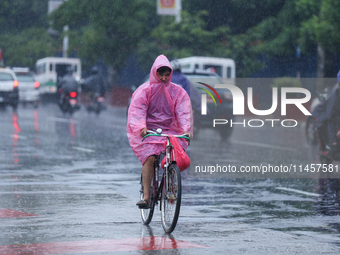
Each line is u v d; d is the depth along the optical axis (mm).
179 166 17500
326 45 66438
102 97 77562
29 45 129875
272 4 93750
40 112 79875
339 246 16141
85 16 107125
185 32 96000
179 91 18188
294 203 23359
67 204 22016
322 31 65312
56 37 140250
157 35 97688
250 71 94938
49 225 18281
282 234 17469
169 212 17438
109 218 19516
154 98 18047
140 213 20453
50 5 111500
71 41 108875
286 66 99625
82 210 20875
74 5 105938
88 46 105562
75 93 75562
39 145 42781
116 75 114188
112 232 17391
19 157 36375
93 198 23391
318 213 21312
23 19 140750
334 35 64938
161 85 17984
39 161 34844
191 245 15859
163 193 17812
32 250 15148
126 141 46656
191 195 25016
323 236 17516
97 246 15594
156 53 102375
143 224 18703
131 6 103438
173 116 18297
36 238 16500
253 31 95062
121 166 33406
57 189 25562
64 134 50938
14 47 132500
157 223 18906
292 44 89125
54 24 110125
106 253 14859
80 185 26750
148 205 17844
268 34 92375
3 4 138750
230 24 99062
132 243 15992
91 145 43531
